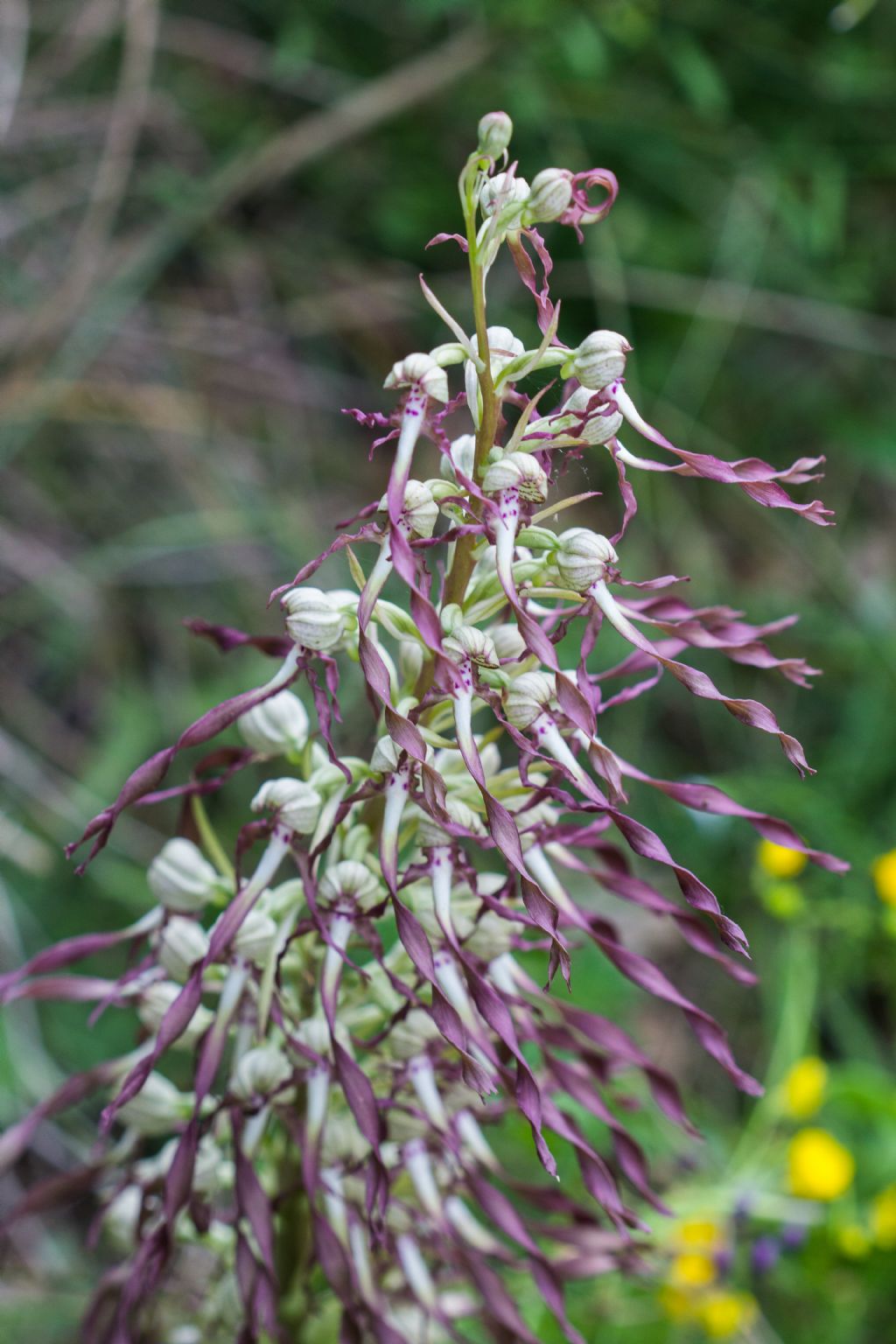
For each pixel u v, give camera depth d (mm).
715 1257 695
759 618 1040
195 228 1033
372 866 477
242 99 1091
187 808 505
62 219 1035
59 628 931
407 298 1065
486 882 479
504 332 459
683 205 1087
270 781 471
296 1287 528
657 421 1054
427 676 463
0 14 981
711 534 1093
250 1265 488
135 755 887
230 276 1073
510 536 440
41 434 980
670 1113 499
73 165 1038
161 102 1040
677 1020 913
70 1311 719
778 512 1101
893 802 975
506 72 1024
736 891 924
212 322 1042
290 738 495
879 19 1046
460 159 1069
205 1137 513
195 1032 501
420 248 1083
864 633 1047
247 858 851
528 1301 695
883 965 856
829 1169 699
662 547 1042
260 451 1029
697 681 439
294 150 1031
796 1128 783
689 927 499
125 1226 539
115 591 947
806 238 1094
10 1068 742
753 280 1064
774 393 1139
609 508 1054
